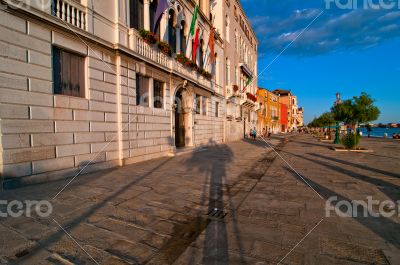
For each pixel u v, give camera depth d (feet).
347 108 49.55
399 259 8.23
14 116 17.28
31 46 18.37
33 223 11.11
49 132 19.75
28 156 18.17
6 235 9.88
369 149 45.57
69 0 21.34
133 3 31.07
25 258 8.30
